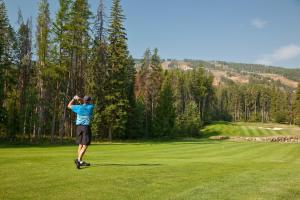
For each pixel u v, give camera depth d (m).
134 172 10.02
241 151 31.44
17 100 53.06
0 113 46.28
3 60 50.03
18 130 51.97
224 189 8.31
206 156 24.78
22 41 53.50
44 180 8.56
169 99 75.56
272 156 26.42
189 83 115.88
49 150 28.53
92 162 12.72
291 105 143.00
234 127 107.94
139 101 72.19
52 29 44.69
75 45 45.91
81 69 54.91
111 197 7.20
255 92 165.00
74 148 33.03
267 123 142.88
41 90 49.75
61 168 10.39
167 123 74.56
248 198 7.56
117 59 55.25
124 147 36.62
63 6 44.19
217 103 148.12
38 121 51.72
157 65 74.56
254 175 10.52
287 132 100.44
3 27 50.34
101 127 56.78
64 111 49.66
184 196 7.48
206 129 104.44
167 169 10.84
